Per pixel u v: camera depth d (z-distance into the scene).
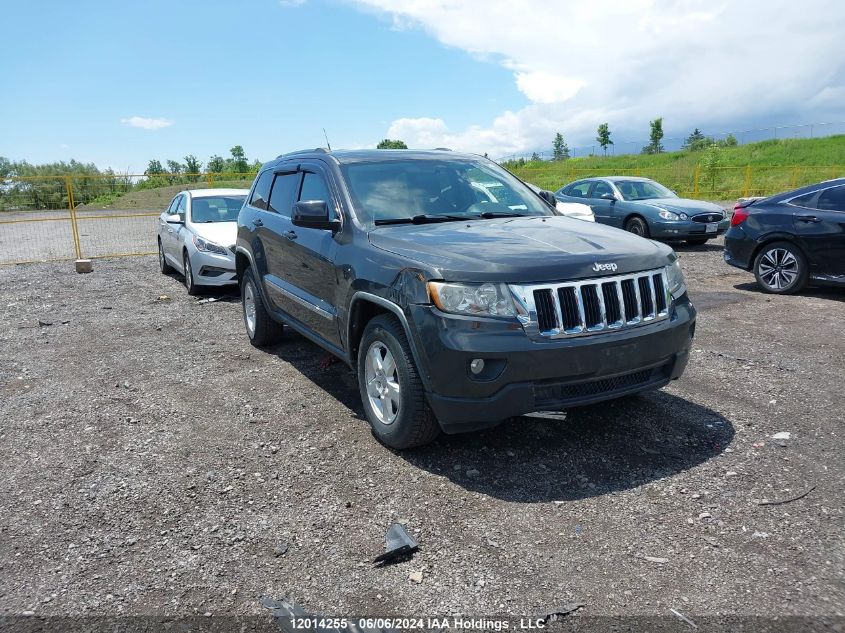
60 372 6.18
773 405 4.70
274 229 5.94
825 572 2.80
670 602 2.65
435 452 4.12
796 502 3.38
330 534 3.25
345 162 5.21
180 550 3.16
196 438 4.50
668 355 3.95
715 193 31.70
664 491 3.54
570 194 16.41
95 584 2.91
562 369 3.57
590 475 3.75
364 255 4.30
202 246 9.67
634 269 3.84
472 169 5.53
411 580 2.86
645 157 58.22
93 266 14.53
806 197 8.74
